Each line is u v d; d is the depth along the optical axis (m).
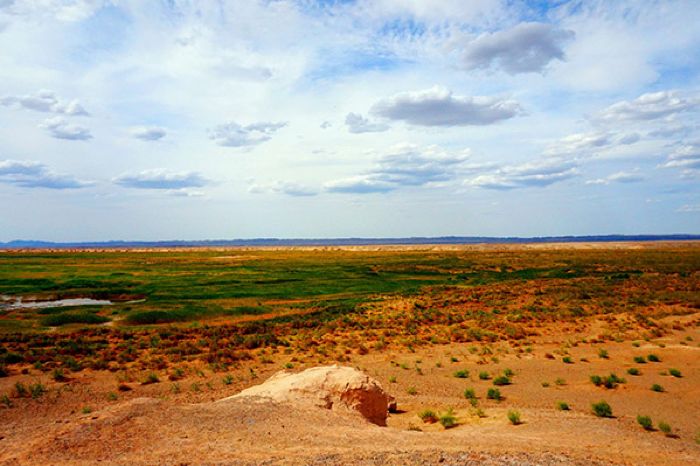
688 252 134.25
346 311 47.62
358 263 108.56
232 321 44.62
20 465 9.91
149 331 37.53
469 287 66.06
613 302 47.38
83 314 43.72
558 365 26.48
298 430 12.57
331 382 16.89
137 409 13.70
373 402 16.89
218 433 12.06
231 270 89.81
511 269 93.44
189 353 30.55
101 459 10.17
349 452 10.41
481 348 31.55
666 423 16.09
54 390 21.56
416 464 9.27
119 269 91.81
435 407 19.36
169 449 10.82
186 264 106.56
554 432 14.25
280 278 76.50
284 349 31.73
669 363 26.00
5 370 24.78
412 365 27.25
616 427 15.38
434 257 131.12
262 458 10.02
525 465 9.31
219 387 22.42
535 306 47.19
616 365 25.98
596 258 115.00
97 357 28.80
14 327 39.28
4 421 16.98
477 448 11.18
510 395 21.09
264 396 15.76
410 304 50.72
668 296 49.41
